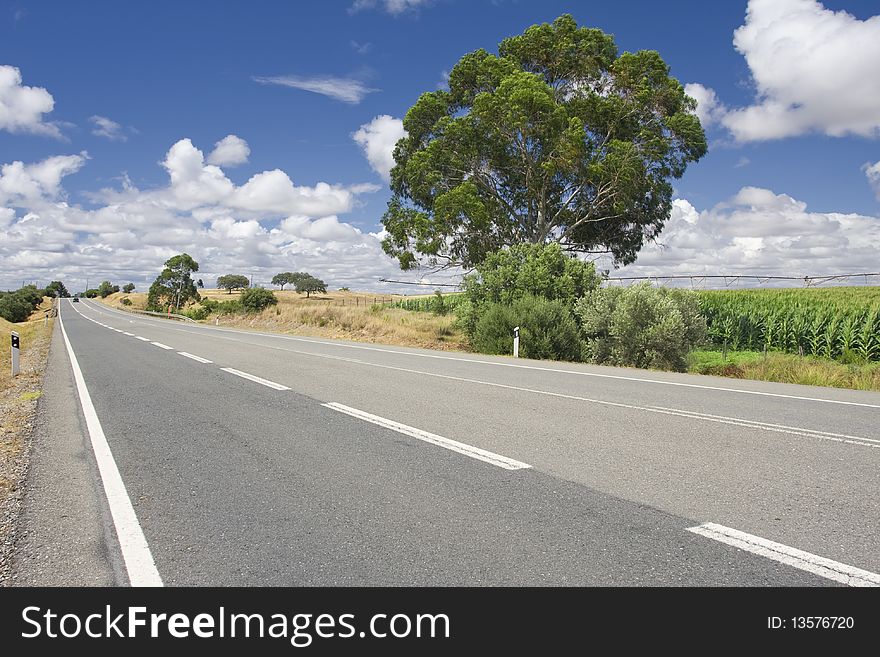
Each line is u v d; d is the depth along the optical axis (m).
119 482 5.16
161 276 92.94
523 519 4.12
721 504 4.36
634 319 17.23
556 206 39.59
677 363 16.86
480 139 36.19
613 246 42.50
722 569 3.37
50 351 21.28
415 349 19.78
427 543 3.76
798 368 14.92
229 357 16.19
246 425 7.37
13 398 10.70
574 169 34.34
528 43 37.53
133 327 37.22
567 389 10.10
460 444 6.22
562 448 6.01
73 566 3.56
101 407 8.96
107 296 199.50
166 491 4.89
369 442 6.36
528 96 32.38
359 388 10.27
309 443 6.38
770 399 9.03
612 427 6.98
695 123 35.62
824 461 5.47
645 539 3.77
